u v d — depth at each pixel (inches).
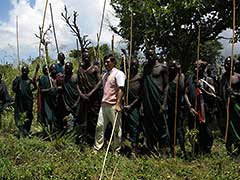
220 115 414.0
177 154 413.1
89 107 425.4
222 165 377.4
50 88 470.9
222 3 652.7
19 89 482.6
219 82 413.1
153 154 399.9
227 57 400.8
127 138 423.5
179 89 410.3
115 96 390.3
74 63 576.1
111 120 393.1
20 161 366.6
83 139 427.8
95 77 422.9
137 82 412.2
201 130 414.0
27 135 466.0
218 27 683.4
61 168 349.1
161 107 397.7
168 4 647.1
